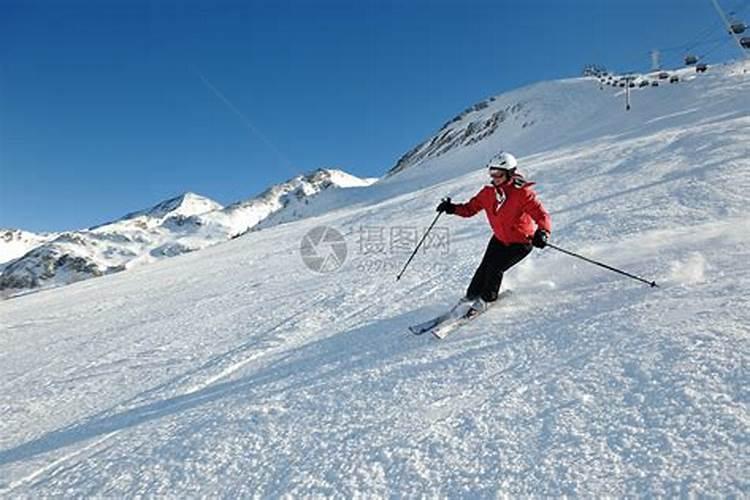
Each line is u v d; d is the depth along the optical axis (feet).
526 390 10.54
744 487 6.88
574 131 150.00
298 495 8.77
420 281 24.13
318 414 11.36
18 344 29.43
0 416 15.89
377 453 9.46
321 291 26.08
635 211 26.22
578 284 16.57
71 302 46.24
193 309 29.22
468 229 39.88
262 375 14.76
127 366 18.95
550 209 35.29
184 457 10.64
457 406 10.51
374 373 12.91
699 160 37.65
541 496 7.64
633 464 7.82
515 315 14.98
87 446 12.30
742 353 9.77
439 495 8.11
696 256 16.42
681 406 8.79
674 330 11.31
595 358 11.10
